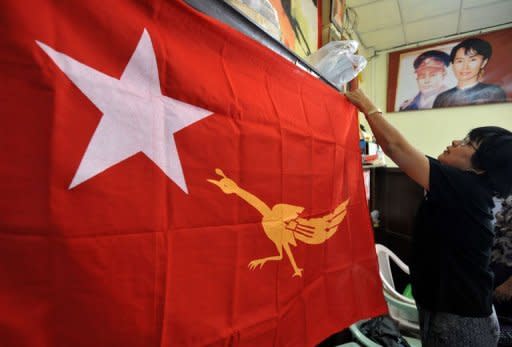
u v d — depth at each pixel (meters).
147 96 0.40
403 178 2.01
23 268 0.29
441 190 0.73
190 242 0.44
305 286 0.71
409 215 1.97
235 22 0.61
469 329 0.75
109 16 0.37
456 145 0.87
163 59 0.43
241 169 0.55
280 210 0.64
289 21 1.24
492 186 0.74
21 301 0.28
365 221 1.00
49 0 0.31
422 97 3.05
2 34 0.28
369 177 2.06
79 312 0.32
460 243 0.73
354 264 0.91
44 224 0.30
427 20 2.62
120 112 0.37
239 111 0.56
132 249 0.37
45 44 0.30
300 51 1.35
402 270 1.86
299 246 0.69
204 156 0.48
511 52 2.62
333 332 0.77
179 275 0.42
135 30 0.39
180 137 0.44
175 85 0.44
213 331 0.46
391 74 3.22
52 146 0.30
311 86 0.81
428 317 0.84
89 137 0.34
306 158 0.74
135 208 0.38
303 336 0.68
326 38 1.61
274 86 0.68
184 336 0.42
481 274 0.74
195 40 0.49
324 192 0.81
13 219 0.28
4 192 0.28
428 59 3.01
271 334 0.58
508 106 2.66
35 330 0.29
